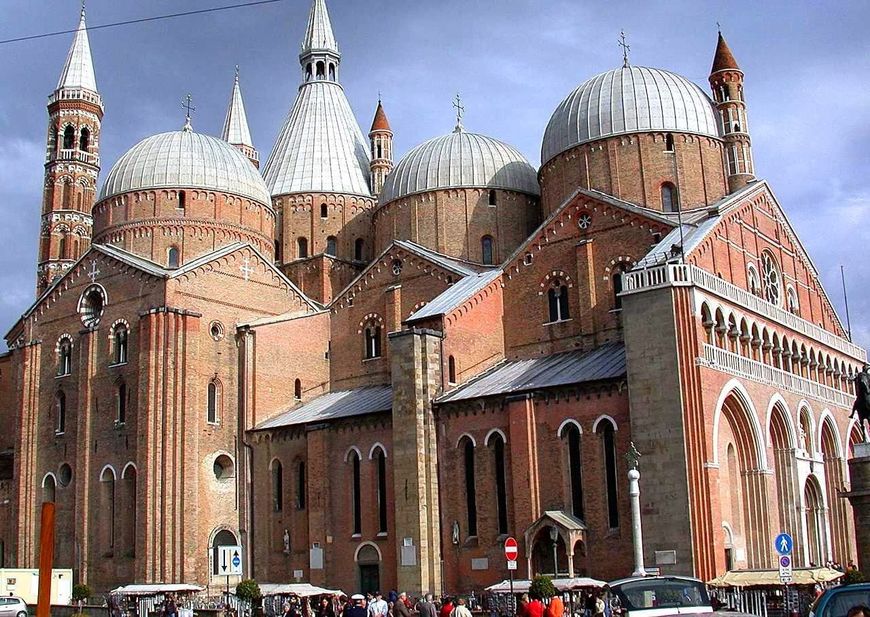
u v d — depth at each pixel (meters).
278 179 87.50
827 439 65.25
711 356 50.59
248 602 55.84
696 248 54.97
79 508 67.69
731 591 44.75
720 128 72.75
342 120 91.81
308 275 82.62
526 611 33.78
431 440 57.66
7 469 77.38
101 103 103.81
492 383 58.97
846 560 63.62
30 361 74.12
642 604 26.91
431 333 59.34
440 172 78.06
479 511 55.31
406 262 70.88
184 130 79.56
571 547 50.25
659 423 49.00
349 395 69.31
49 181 100.44
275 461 65.81
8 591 61.47
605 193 68.25
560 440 53.09
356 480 61.31
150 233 74.56
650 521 48.41
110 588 65.00
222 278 69.56
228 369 68.25
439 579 55.81
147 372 64.81
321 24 95.88
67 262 98.19
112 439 67.31
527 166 80.00
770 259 64.75
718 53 73.81
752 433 53.78
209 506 65.06
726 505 51.84
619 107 70.44
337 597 53.88
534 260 64.75
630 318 50.97
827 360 66.94
